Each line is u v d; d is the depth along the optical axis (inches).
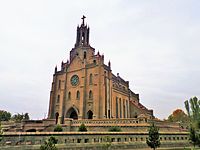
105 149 1348.4
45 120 2196.1
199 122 1309.1
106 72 3006.9
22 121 2199.8
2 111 4340.6
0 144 994.1
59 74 3294.8
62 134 1234.6
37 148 1112.2
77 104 2893.7
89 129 1961.1
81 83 2950.3
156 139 1318.9
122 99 3331.7
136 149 1519.4
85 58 3243.1
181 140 1840.6
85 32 3570.4
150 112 3821.4
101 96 2726.4
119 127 1913.1
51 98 3147.1
